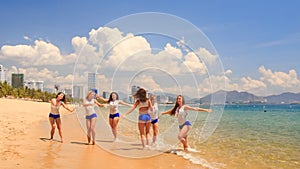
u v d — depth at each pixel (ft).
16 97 184.96
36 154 16.78
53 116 22.71
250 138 27.66
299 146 22.79
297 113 92.48
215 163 16.42
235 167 15.61
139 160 16.44
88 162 15.48
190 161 16.69
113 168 14.48
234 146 22.52
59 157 16.33
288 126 41.60
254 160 17.44
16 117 42.57
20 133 25.44
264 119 59.72
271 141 25.67
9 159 15.02
